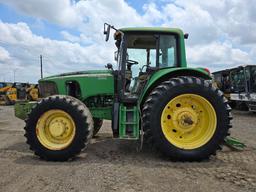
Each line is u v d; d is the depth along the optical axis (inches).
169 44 227.6
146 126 201.9
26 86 1021.2
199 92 203.3
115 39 248.5
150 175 168.2
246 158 209.5
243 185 152.0
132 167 184.7
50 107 205.9
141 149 236.5
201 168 184.1
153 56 231.6
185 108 207.6
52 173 172.4
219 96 204.2
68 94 237.0
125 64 228.4
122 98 225.5
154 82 213.8
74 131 203.6
